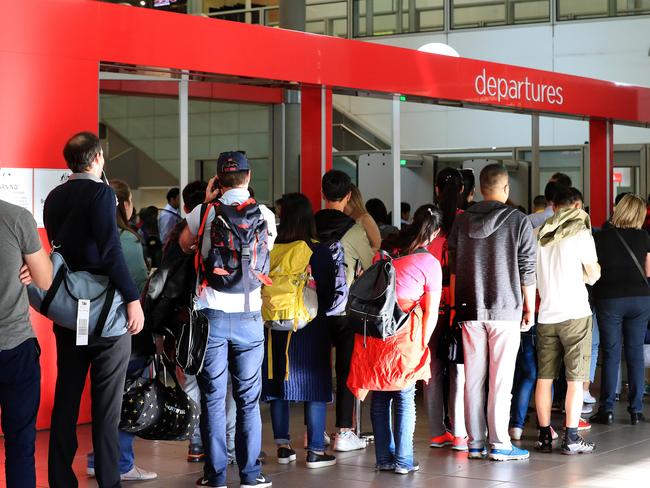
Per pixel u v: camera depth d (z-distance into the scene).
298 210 5.80
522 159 16.47
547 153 16.38
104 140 18.81
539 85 10.60
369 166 14.66
